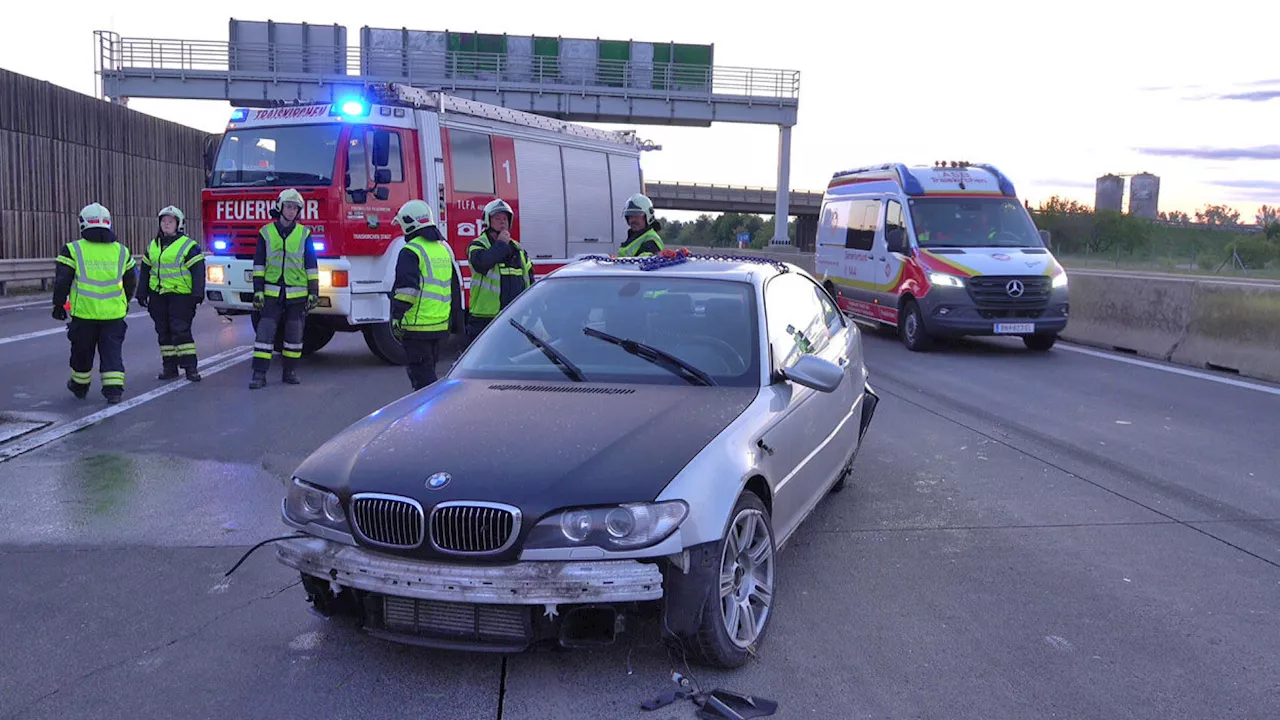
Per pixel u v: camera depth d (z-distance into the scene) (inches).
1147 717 141.4
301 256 408.5
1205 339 491.2
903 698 146.2
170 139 1184.2
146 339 559.5
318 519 150.6
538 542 137.9
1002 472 279.0
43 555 205.2
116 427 325.4
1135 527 229.5
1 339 538.3
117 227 1045.8
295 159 443.5
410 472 146.2
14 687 148.1
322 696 145.4
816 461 203.8
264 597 183.3
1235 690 149.8
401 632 146.9
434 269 310.5
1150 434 327.9
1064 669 156.3
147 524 225.9
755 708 141.5
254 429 325.1
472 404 170.9
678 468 145.7
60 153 922.7
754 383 181.9
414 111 462.3
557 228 570.6
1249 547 215.8
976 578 196.1
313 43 1485.0
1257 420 350.9
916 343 546.0
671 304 200.5
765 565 166.1
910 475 275.6
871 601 183.8
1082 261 2498.8
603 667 154.5
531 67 1556.3
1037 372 469.7
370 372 454.6
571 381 185.0
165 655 159.0
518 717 139.3
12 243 843.4
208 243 459.5
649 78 1562.5
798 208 3383.4
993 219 569.0
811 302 236.8
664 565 143.3
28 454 288.2
